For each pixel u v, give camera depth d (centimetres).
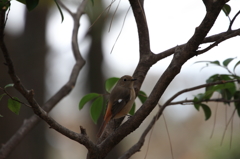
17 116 1216
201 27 404
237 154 1325
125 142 1769
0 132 1174
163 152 1828
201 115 1789
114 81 646
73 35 860
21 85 354
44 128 1416
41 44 1418
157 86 433
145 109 441
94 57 1639
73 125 1936
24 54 1391
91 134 1678
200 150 1591
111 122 627
